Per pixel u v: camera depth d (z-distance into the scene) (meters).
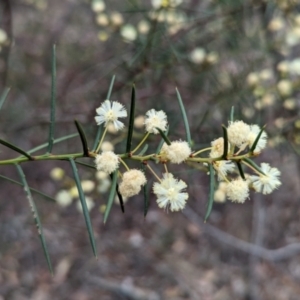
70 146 0.41
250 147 0.15
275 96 0.32
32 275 0.47
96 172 0.26
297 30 0.32
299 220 0.53
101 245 0.50
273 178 0.15
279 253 0.50
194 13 0.36
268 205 0.52
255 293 0.49
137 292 0.47
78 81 0.46
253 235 0.51
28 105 0.47
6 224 0.48
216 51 0.35
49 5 0.54
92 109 0.34
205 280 0.50
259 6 0.33
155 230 0.52
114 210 0.50
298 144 0.31
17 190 0.48
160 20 0.30
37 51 0.51
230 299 0.48
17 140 0.46
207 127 0.33
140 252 0.50
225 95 0.32
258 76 0.32
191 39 0.34
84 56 0.47
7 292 0.45
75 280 0.47
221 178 0.15
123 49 0.37
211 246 0.52
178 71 0.35
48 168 0.47
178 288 0.48
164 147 0.15
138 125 0.27
